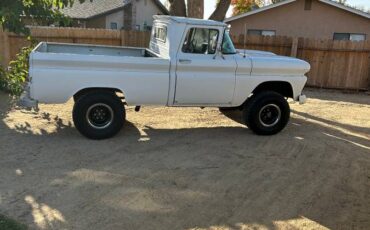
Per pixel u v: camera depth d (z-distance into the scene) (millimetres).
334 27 19766
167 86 6242
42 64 5664
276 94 6945
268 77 6855
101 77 5898
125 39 12891
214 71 6484
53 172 4918
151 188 4625
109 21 30156
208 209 4195
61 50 7430
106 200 4254
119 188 4570
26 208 3975
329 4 19453
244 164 5594
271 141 6773
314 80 13430
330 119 8883
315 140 7000
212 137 6820
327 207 4402
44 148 5766
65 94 5832
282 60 6969
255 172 5320
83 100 6020
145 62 6039
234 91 6676
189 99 6465
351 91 13109
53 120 7297
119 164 5316
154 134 6812
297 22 20344
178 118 8023
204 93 6500
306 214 4215
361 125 8461
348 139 7242
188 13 10227
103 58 5848
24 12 7637
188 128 7332
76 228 3672
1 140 6027
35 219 3773
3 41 12031
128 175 4965
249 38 13461
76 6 29969
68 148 5816
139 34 12914
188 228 3787
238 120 8062
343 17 19500
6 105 8172
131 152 5816
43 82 5684
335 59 13047
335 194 4750
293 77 7039
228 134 7062
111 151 5801
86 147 5902
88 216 3900
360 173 5480
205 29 6391
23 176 4750
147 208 4133
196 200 4391
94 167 5160
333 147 6645
